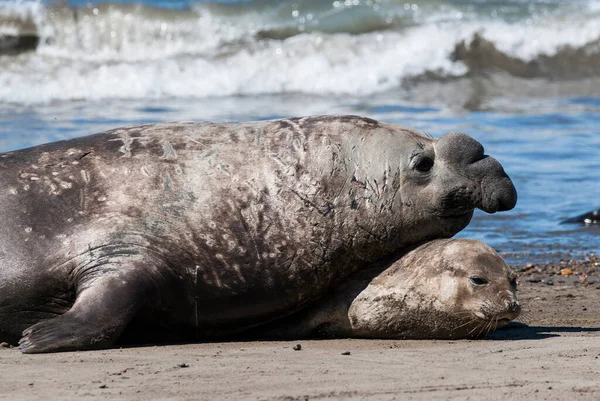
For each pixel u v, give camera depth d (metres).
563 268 42.28
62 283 28.59
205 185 29.83
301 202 30.00
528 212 51.12
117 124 66.81
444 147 30.89
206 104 78.81
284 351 26.73
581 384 21.89
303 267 29.97
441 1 103.19
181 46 92.69
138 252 28.48
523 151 63.06
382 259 31.09
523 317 33.97
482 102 82.31
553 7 105.75
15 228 29.00
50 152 30.62
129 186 29.66
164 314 29.00
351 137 30.92
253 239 29.62
